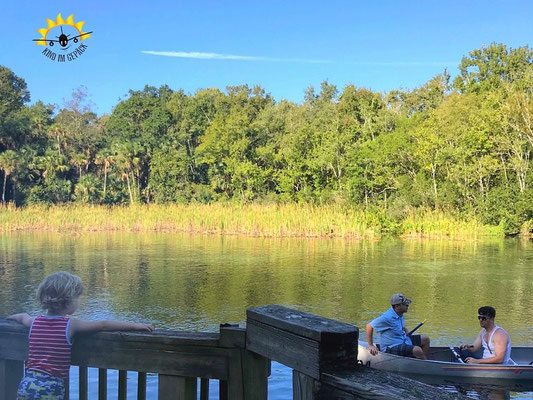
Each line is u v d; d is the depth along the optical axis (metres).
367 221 38.91
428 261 24.86
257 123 64.69
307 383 1.93
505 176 43.88
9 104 78.75
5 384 2.72
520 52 56.66
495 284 18.88
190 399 2.41
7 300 16.22
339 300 16.27
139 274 21.22
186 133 75.19
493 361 8.40
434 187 46.12
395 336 8.91
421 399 1.64
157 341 2.43
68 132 73.31
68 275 2.62
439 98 62.62
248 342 2.24
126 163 67.69
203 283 19.17
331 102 70.19
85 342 2.56
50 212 47.53
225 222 40.66
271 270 22.17
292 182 56.03
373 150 50.31
